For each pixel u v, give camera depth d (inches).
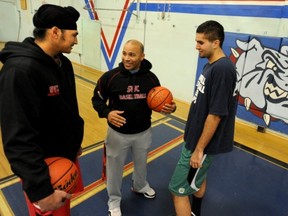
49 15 40.9
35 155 38.5
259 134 137.9
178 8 168.4
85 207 80.4
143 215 78.6
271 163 111.0
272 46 125.6
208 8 151.9
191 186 63.7
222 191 91.7
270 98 132.8
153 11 185.9
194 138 60.9
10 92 36.8
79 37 272.2
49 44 42.6
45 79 41.6
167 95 69.1
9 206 78.5
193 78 172.1
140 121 68.6
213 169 105.1
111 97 67.6
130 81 65.5
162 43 186.9
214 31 55.0
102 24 237.5
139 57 63.2
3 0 355.6
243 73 140.7
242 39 136.8
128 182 93.5
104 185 91.1
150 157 111.9
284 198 89.5
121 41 221.3
